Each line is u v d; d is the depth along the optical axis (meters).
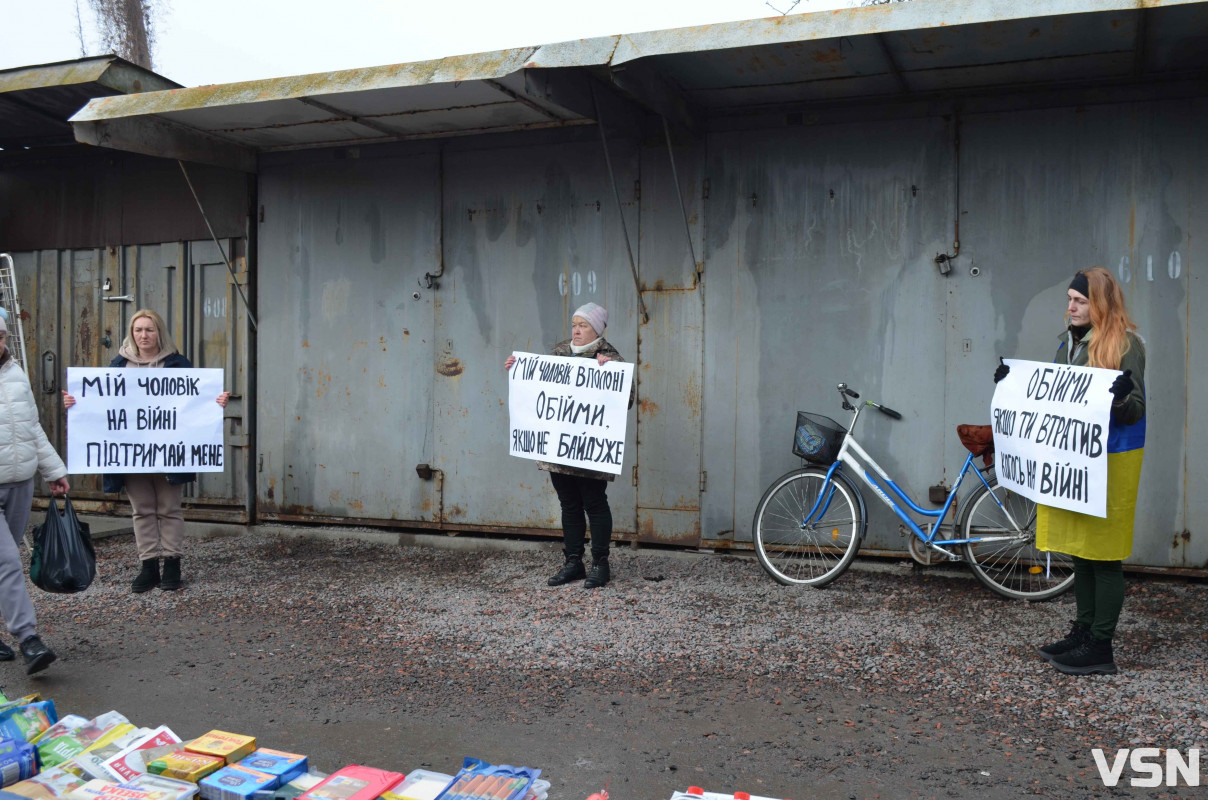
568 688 3.97
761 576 5.65
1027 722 3.51
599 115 5.55
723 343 6.05
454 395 6.72
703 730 3.52
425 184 6.76
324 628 4.86
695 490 6.14
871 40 4.68
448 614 5.06
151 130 6.21
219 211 7.39
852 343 5.78
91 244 7.88
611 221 6.29
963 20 4.16
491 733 3.53
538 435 5.55
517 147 6.51
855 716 3.62
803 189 5.86
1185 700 3.65
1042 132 5.38
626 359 6.28
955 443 5.58
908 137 5.63
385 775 2.58
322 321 7.09
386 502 6.94
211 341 7.49
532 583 5.65
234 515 7.39
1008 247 5.45
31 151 8.05
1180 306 5.14
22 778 2.65
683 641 4.53
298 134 6.62
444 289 6.73
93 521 7.52
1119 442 3.82
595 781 3.13
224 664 4.33
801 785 3.07
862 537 5.37
